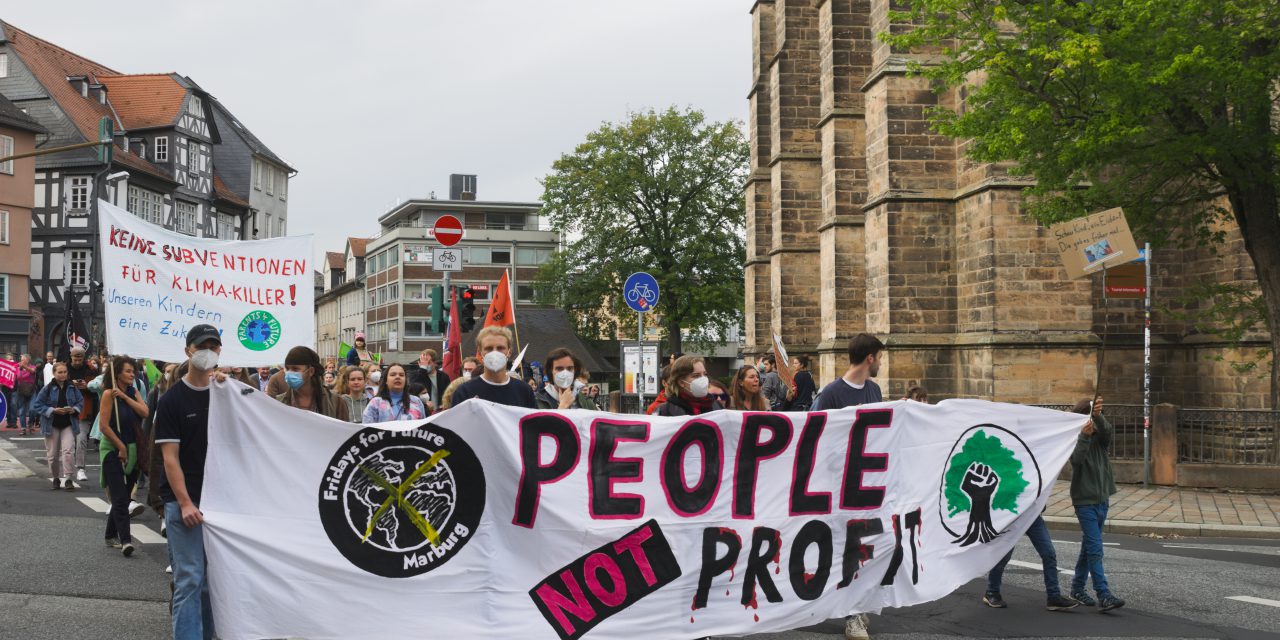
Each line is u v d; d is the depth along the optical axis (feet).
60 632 25.12
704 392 25.95
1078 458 29.45
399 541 22.18
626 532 23.54
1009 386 73.15
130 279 30.99
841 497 25.70
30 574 31.78
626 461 23.68
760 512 24.81
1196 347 80.53
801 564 25.17
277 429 21.71
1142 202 62.59
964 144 79.61
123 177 144.56
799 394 66.95
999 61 57.77
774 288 116.88
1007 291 73.56
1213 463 59.06
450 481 22.57
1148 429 60.44
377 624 21.95
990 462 27.99
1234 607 29.66
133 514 43.50
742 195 201.57
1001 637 26.08
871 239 84.23
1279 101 59.06
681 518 24.08
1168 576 34.71
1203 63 51.88
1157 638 26.00
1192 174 62.28
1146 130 57.67
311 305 34.32
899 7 81.76
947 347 79.97
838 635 26.50
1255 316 64.69
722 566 24.40
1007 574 35.12
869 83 84.64
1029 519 28.40
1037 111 56.49
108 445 35.22
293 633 21.56
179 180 219.20
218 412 21.35
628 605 23.52
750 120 133.18
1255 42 55.83
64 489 53.78
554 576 23.03
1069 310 73.77
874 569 26.05
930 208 81.05
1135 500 54.85
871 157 84.53
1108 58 55.62
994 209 73.92
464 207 325.42
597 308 213.05
